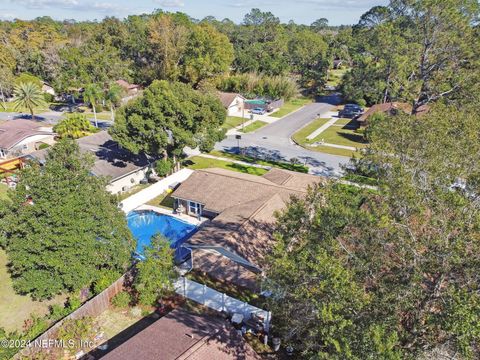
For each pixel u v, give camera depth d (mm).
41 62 93500
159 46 90750
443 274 12812
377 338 11000
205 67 85875
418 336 12797
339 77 119250
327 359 12172
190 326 19484
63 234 22312
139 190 42281
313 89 100250
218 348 18031
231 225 28094
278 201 31359
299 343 19938
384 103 66312
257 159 51312
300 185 35656
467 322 10719
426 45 48031
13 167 46438
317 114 78375
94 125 68562
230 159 51281
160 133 38750
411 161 19547
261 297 24766
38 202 21922
